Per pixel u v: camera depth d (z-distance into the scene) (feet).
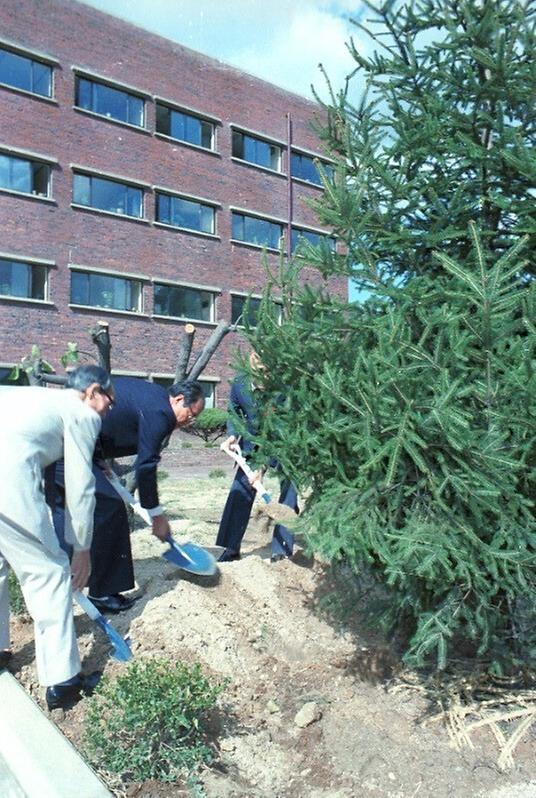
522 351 10.34
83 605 11.68
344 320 11.56
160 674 10.23
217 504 32.86
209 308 82.38
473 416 10.33
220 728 10.77
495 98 11.65
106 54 74.49
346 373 11.35
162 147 78.43
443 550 9.86
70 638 10.66
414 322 11.69
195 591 13.67
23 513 10.26
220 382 80.89
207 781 9.66
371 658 12.89
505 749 10.57
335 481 11.10
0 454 10.29
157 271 77.10
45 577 10.56
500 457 9.86
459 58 11.91
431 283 11.44
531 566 10.37
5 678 11.02
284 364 11.50
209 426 65.21
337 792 9.77
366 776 10.08
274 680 12.30
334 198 11.43
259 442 11.80
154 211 77.51
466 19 11.37
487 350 10.36
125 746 9.85
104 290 73.20
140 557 18.52
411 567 10.26
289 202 90.43
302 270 12.37
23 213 67.21
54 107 70.03
